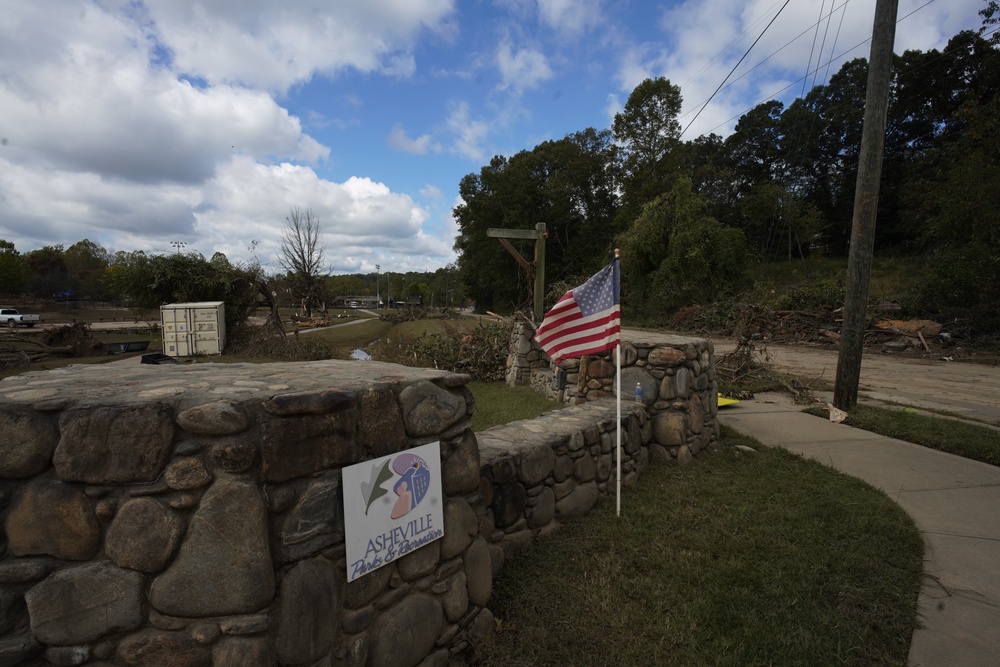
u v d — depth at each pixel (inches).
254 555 62.7
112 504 61.1
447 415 88.9
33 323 1207.6
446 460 89.5
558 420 157.5
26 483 60.1
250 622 62.6
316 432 69.2
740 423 252.7
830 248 1568.7
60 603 60.1
